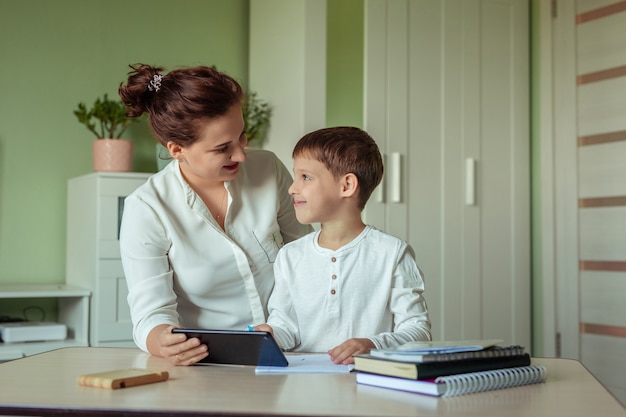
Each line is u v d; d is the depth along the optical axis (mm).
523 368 1188
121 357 1432
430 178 3453
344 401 1026
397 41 3381
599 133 3461
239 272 1668
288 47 3314
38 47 3383
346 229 1552
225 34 3766
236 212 1685
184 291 1635
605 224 3428
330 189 1525
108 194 2963
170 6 3652
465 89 3561
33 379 1188
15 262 3316
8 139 3320
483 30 3621
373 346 1352
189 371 1271
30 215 3348
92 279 2977
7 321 3166
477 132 3590
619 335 3355
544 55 3688
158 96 1494
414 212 3406
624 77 3354
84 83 3463
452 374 1127
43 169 3377
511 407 1001
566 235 3600
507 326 3639
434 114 3471
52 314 3371
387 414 949
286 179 1829
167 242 1582
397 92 3375
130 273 1543
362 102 3822
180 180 1613
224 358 1324
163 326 1434
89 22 3482
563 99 3617
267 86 3504
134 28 3572
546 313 3656
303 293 1562
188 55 3684
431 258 3449
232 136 1493
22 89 3352
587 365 3500
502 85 3674
